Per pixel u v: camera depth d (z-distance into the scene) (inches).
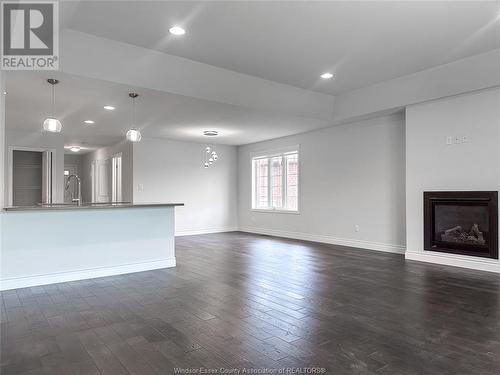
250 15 130.6
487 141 178.9
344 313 118.6
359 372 80.5
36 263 155.9
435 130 199.6
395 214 233.6
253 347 93.4
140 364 84.7
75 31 140.6
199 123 256.1
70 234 164.4
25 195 299.9
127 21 134.4
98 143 356.2
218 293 142.6
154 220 189.6
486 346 93.4
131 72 162.2
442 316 115.6
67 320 113.4
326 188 281.0
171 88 177.2
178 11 127.3
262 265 195.9
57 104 200.5
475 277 166.7
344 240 266.5
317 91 227.0
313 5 123.6
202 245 269.7
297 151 307.0
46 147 293.1
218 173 363.3
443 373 80.0
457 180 190.1
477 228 182.5
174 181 332.5
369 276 169.6
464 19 134.1
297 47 159.0
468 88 180.2
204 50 161.5
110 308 125.0
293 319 113.4
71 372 81.1
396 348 92.5
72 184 474.0
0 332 104.0
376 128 244.5
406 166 213.3
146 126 265.6
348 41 153.2
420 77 191.9
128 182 320.5
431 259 201.0
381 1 121.0
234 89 195.6
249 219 361.7
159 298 136.3
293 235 310.8
